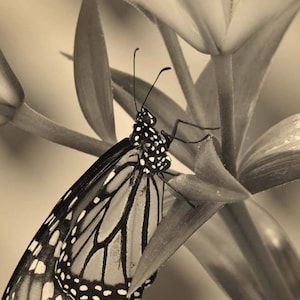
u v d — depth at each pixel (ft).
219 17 0.65
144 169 0.75
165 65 1.40
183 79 0.76
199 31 0.66
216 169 0.64
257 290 0.79
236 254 0.80
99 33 0.76
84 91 0.77
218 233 0.80
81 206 0.74
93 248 0.76
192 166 0.77
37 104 1.43
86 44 0.76
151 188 0.75
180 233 0.64
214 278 0.80
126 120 1.34
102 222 0.75
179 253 1.31
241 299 0.79
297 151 0.71
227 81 0.69
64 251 0.75
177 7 0.65
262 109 1.33
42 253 0.74
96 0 0.75
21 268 0.74
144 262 0.63
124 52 1.43
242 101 0.76
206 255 0.80
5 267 1.40
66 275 0.76
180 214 0.65
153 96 0.78
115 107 1.34
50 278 0.76
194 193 0.65
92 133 1.42
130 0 0.68
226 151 0.71
